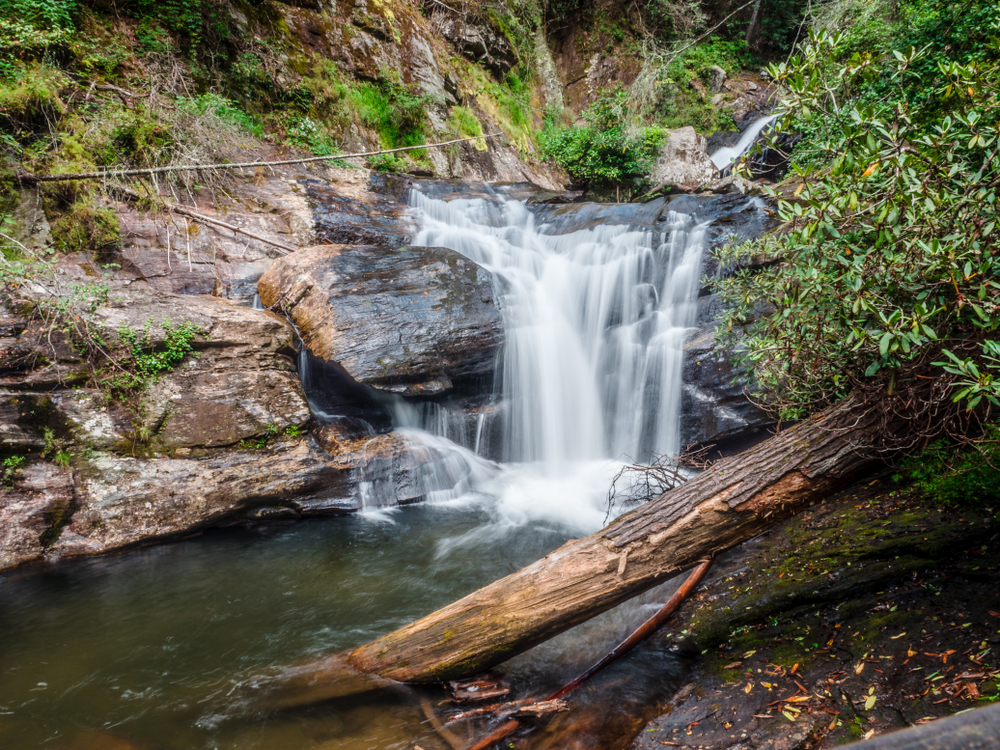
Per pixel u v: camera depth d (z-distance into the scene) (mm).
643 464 7598
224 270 7855
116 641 4211
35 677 3805
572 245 9703
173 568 5270
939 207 2832
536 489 7281
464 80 15859
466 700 3438
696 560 3584
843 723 2650
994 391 2414
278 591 4914
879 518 4039
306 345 6984
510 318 8156
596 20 20078
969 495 3766
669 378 7473
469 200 11164
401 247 8172
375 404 7559
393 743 3172
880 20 9984
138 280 7219
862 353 3463
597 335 8672
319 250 7777
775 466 3629
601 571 3455
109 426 5785
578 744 3061
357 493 6531
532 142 17297
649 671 3557
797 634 3422
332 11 12961
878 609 3340
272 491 6094
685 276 8156
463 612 3543
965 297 2664
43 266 6125
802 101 3260
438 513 6566
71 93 8070
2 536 5125
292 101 11656
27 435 5434
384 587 4984
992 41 3131
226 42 10938
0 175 6840
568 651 3877
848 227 3270
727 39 21000
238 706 3504
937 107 4703
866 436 3615
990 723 536
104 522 5484
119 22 9438
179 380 6152
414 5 15578
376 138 12859
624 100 16906
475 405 7852
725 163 18141
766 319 4422
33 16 7887
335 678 3693
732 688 3152
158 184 8086
